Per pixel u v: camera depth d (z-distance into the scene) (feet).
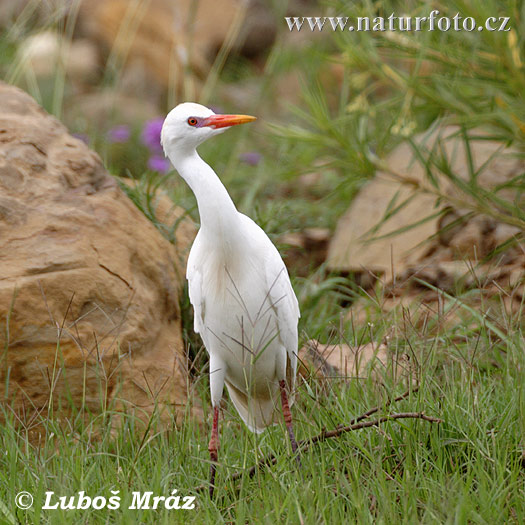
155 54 80.18
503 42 32.65
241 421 31.19
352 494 23.27
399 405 28.17
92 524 24.17
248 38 89.86
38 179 32.86
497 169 45.19
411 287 41.06
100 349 30.96
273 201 53.62
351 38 38.34
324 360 31.04
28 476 26.03
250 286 28.55
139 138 60.23
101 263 31.76
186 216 41.75
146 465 27.02
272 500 24.12
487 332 34.30
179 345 34.58
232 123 27.45
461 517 21.86
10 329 29.63
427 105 37.55
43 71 70.33
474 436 25.98
